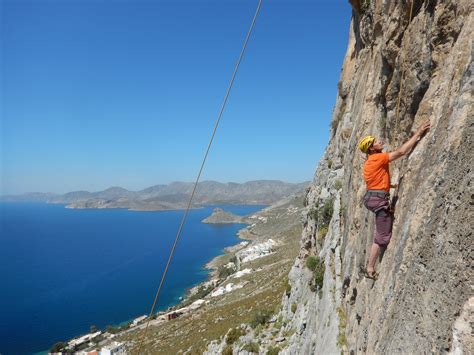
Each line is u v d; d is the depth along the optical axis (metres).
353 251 11.50
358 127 12.75
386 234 6.91
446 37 6.12
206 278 165.12
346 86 21.84
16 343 96.44
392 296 6.05
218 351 37.50
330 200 21.88
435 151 5.47
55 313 121.12
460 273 4.13
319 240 22.39
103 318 114.56
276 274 99.38
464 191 4.27
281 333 25.86
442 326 4.27
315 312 17.31
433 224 4.92
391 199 7.29
